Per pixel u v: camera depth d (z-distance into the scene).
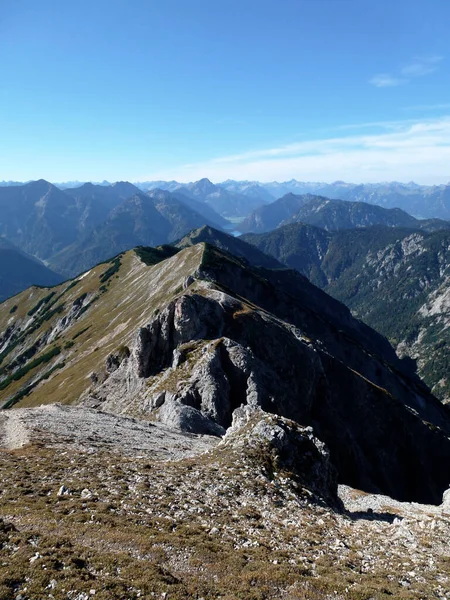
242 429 42.34
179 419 62.81
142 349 88.62
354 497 47.97
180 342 88.75
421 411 175.12
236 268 166.62
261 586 18.23
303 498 32.81
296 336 108.62
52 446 39.53
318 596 18.03
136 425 57.69
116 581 16.55
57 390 123.25
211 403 70.75
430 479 108.69
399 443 109.19
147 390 81.06
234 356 80.12
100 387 96.12
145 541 20.70
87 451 39.00
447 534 29.02
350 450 91.69
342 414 104.56
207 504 28.02
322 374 101.44
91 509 24.50
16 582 15.86
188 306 90.69
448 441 122.31
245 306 100.06
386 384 172.62
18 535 19.53
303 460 38.62
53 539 19.41
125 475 31.86
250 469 34.69
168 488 29.92
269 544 23.09
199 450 48.03
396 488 100.44
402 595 18.83
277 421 42.00
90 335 171.12
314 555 22.66
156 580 17.11
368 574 21.19
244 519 26.52
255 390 75.00
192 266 158.38
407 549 25.59
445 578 21.80
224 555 20.66
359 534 27.38
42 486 27.91
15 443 41.50
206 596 16.80
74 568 17.06
